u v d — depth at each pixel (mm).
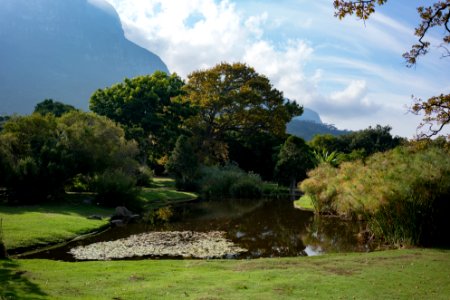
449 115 10820
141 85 61219
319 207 29312
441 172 15406
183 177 44250
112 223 23078
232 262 13062
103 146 31172
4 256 12500
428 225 15703
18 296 8031
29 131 29750
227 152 60125
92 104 60969
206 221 25234
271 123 57344
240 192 42000
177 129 57844
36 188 26672
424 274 10727
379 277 10398
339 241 18969
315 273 10961
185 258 15086
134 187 29984
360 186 19375
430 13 10484
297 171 46750
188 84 57781
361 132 79312
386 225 17250
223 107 57250
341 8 9422
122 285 9523
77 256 14914
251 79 56844
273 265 12305
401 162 17391
